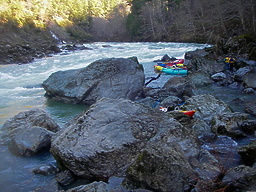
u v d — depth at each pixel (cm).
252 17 3044
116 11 6719
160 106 863
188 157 493
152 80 1383
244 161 522
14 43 3459
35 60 2505
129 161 485
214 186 403
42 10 5188
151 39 5047
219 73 1297
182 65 1638
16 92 1252
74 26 5862
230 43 1941
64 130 570
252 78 1105
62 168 529
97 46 3950
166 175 410
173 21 5006
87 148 491
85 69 1042
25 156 605
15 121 731
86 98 999
